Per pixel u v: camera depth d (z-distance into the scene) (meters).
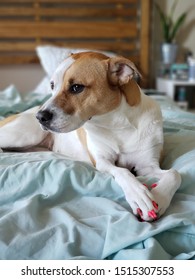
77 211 0.92
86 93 1.03
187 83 2.97
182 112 1.85
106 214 0.89
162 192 0.91
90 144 1.24
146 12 3.17
